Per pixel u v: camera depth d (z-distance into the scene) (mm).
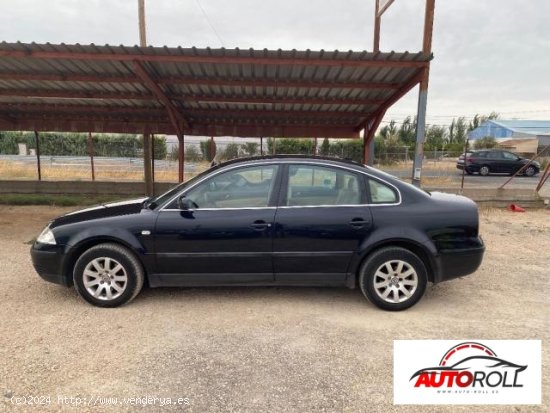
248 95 8672
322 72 7129
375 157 25031
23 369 2920
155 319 3779
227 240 3965
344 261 4012
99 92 8742
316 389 2732
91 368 2947
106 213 4211
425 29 6453
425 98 6711
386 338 3439
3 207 10133
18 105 9938
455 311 4023
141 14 9586
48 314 3855
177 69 7047
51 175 16281
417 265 3947
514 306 4164
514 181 19953
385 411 2531
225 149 15125
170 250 3980
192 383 2787
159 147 17172
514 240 7117
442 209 4035
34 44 6008
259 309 4031
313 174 4105
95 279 4016
